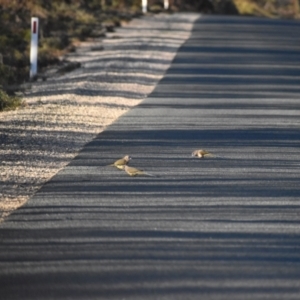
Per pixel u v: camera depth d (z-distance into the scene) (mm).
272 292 19359
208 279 20234
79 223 25203
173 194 28844
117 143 38031
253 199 28438
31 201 27688
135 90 56875
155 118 45281
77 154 35500
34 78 62688
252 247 22984
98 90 56094
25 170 32375
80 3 131125
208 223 25312
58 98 52188
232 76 66062
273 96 56031
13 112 46625
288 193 29453
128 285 19734
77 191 29047
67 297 18938
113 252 22406
